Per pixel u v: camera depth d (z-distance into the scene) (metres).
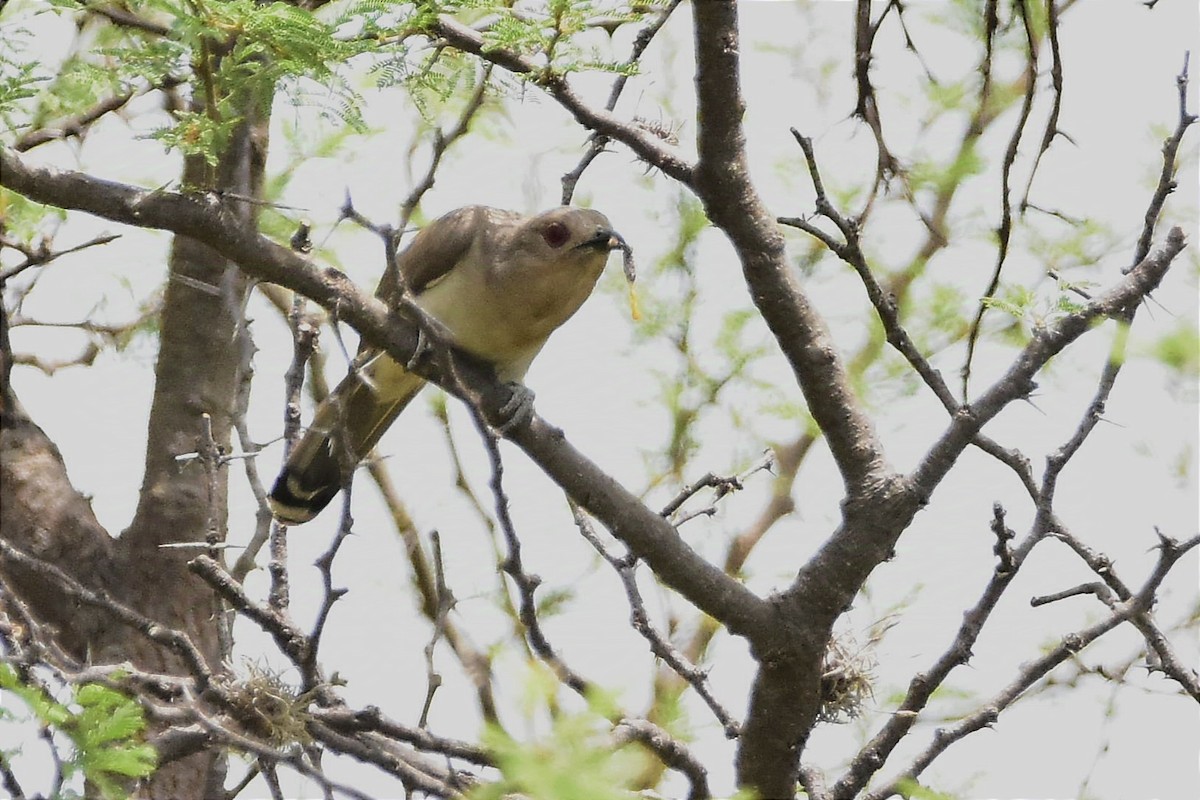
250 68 6.78
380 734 7.96
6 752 6.17
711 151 8.01
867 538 8.12
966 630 8.27
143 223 7.38
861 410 8.24
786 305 8.17
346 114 7.02
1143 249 8.07
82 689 6.35
